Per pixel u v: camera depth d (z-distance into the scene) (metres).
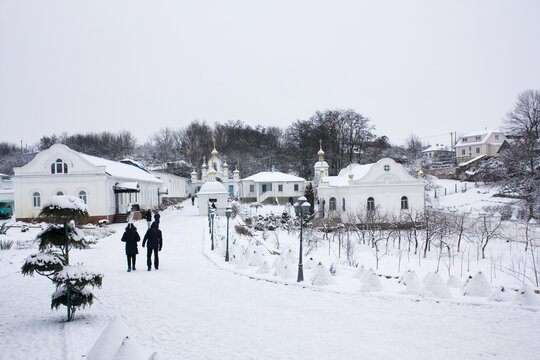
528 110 68.81
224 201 51.31
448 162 99.06
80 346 9.07
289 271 16.67
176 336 9.82
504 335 9.57
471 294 13.33
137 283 16.11
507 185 52.25
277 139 119.69
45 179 42.69
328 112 87.50
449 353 8.52
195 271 18.72
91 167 42.81
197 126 122.25
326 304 12.66
